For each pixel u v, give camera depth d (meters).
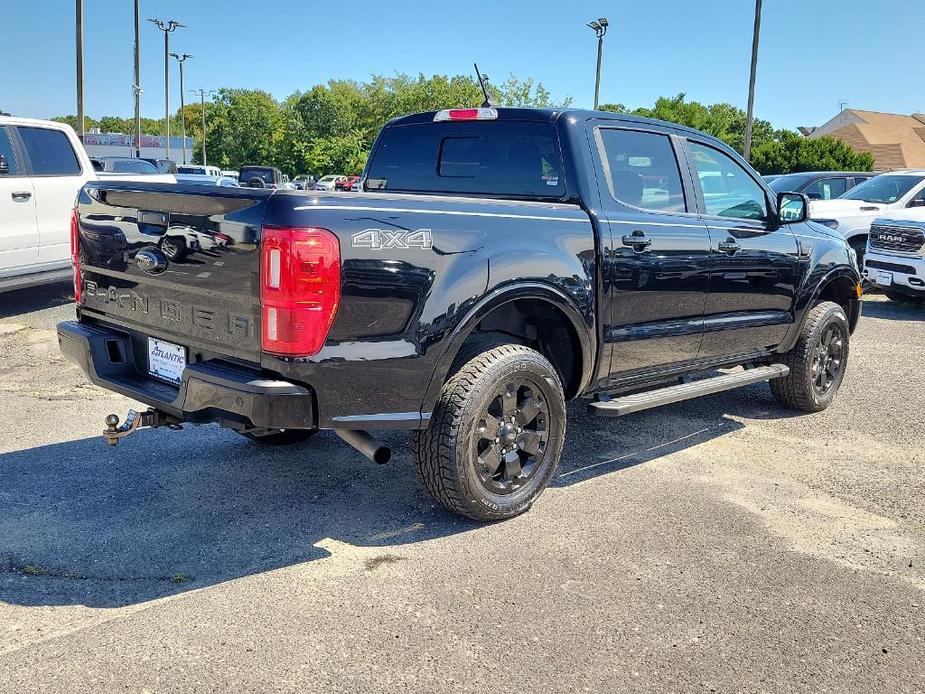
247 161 95.88
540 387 3.98
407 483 4.46
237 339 3.33
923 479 4.73
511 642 2.93
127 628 2.96
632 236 4.36
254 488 4.34
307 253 3.12
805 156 40.34
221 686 2.63
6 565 3.42
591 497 4.34
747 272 5.18
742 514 4.15
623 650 2.90
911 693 2.70
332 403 3.32
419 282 3.45
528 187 4.48
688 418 5.91
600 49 38.12
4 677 2.65
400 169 5.12
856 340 9.05
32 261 8.71
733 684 2.72
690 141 5.00
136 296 3.79
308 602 3.17
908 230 10.80
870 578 3.49
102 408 5.72
